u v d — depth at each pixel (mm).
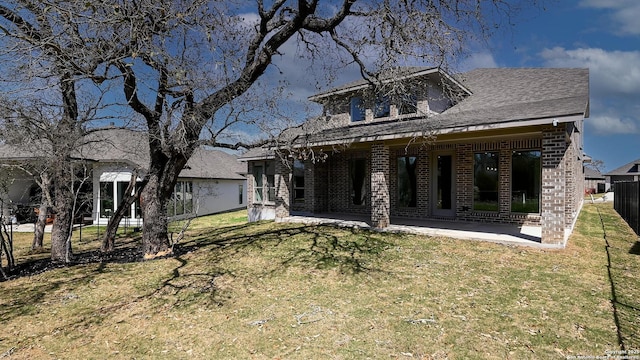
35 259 9547
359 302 5590
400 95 11305
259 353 4137
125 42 6375
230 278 7020
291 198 18047
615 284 6035
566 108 8078
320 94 15156
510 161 11773
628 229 12109
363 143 12758
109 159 16562
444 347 4141
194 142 8422
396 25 7781
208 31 6699
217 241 11055
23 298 6211
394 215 14469
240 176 28484
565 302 5316
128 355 4195
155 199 8898
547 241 8469
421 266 7359
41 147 8836
